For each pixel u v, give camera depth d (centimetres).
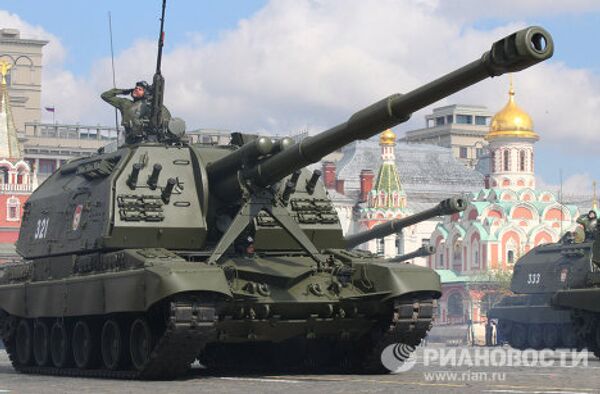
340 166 18200
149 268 2488
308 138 2550
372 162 18225
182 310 2423
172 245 2780
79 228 2886
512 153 13250
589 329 3716
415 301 2647
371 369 2748
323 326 2677
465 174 19450
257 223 2830
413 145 19575
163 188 2817
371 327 2719
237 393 2070
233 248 2805
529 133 13238
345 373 2750
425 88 2261
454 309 12538
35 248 3161
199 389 2189
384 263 2695
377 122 2370
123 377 2622
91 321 2800
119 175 2809
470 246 12675
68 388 2270
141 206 2766
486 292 11719
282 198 2827
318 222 2927
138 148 2875
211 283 2442
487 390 2066
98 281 2670
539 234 12600
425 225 14650
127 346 2664
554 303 3750
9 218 11369
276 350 3022
